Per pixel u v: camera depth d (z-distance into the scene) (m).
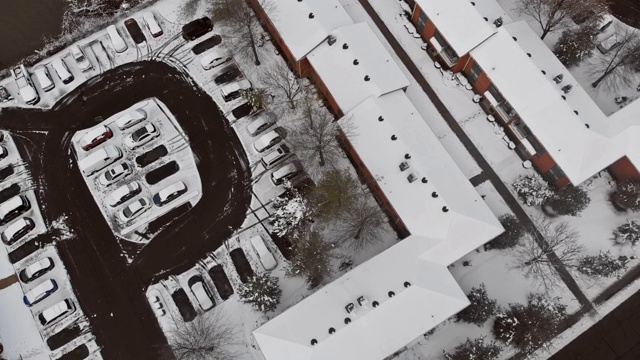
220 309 64.56
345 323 56.47
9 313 64.62
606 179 69.31
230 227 67.81
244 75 74.62
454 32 69.06
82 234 67.81
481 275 65.38
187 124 72.50
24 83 72.94
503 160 70.38
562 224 66.94
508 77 66.50
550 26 72.00
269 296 62.34
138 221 68.12
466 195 62.53
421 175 62.22
